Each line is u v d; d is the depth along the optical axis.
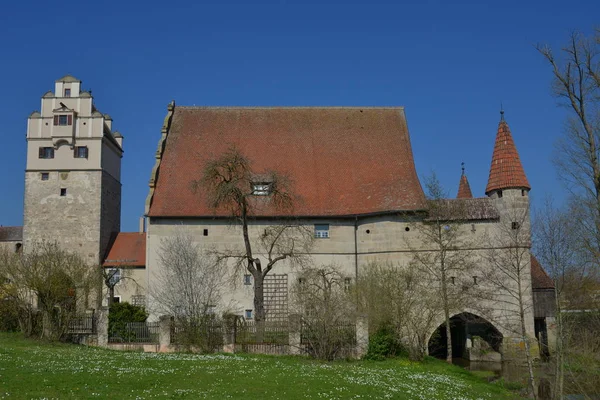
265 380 24.33
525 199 46.03
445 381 29.91
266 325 35.59
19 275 38.94
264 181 47.31
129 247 57.28
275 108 55.19
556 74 34.81
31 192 56.75
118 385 21.73
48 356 28.58
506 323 44.72
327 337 34.34
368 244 47.25
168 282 45.66
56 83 58.31
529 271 45.25
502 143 47.75
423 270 42.81
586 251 33.34
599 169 33.75
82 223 56.34
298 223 47.53
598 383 31.25
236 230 47.31
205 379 23.91
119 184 62.78
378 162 50.94
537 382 36.38
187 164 50.53
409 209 45.53
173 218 47.06
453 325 49.78
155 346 35.72
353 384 24.91
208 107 54.97
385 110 54.97
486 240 45.53
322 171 50.78
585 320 33.84
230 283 46.31
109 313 38.03
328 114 54.84
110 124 63.34
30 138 57.38
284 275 46.69
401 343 37.22
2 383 20.73
